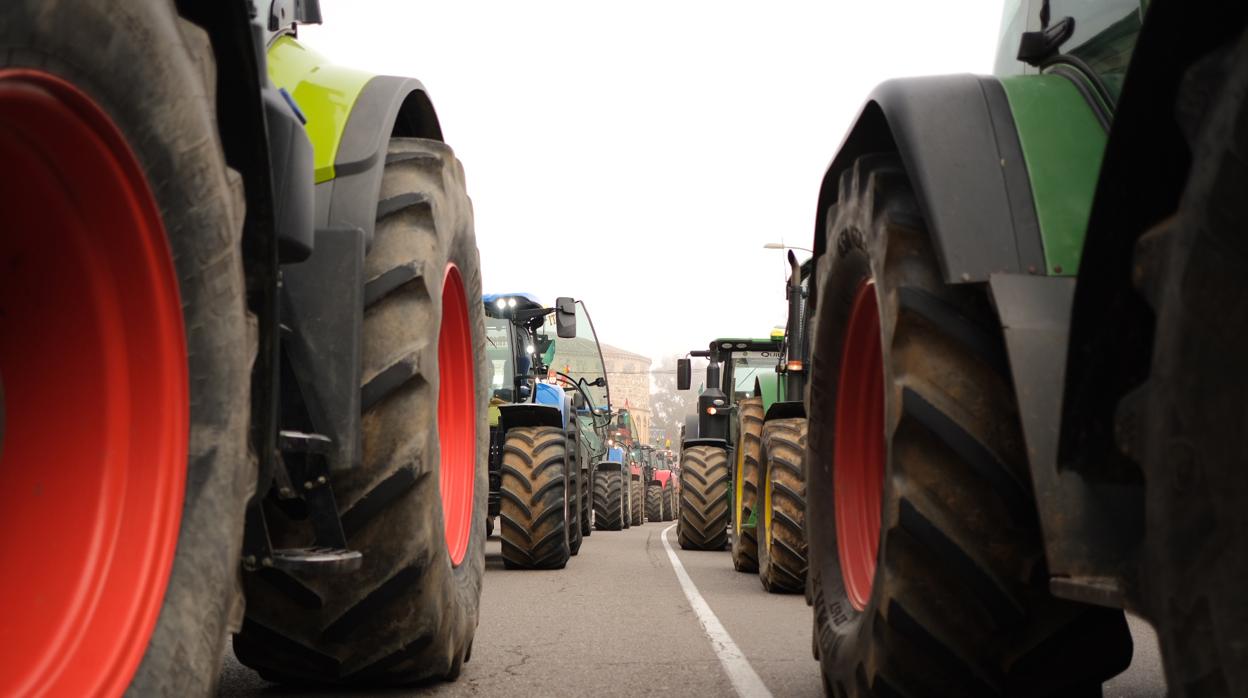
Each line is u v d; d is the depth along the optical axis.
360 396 2.99
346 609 3.26
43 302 1.71
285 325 2.88
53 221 1.67
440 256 3.45
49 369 1.72
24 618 1.64
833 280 3.42
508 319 12.12
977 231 2.40
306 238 2.44
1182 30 1.48
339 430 2.87
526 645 4.96
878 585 2.66
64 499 1.71
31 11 1.40
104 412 1.75
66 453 1.73
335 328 2.91
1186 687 1.34
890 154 3.02
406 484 3.18
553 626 5.68
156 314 1.77
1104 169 1.69
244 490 1.96
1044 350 2.21
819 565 3.54
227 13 1.89
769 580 7.48
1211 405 1.30
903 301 2.60
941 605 2.54
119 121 1.63
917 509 2.51
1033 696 2.61
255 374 2.07
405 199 3.43
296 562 2.39
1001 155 2.50
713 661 4.56
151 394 1.78
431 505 3.28
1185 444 1.35
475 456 4.37
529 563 9.53
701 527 12.48
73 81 1.52
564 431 10.34
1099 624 2.54
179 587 1.79
